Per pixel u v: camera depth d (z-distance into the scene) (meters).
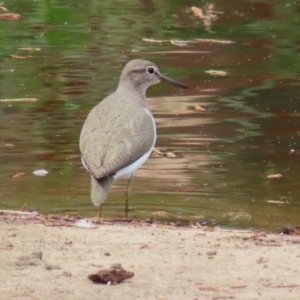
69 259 9.04
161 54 21.77
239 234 10.70
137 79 14.46
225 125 16.70
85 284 8.26
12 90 18.62
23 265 8.78
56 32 23.66
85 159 12.34
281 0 26.88
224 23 24.75
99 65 20.64
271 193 13.55
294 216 12.61
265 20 25.03
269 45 22.73
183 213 12.65
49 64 20.66
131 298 7.93
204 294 8.11
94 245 9.66
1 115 17.05
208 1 27.05
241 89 18.97
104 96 18.27
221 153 15.29
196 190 13.62
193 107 17.75
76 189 13.52
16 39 22.92
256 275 8.74
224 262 9.17
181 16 25.44
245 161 14.94
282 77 19.95
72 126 16.45
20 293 7.98
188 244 9.91
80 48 22.20
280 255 9.52
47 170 14.35
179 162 14.84
